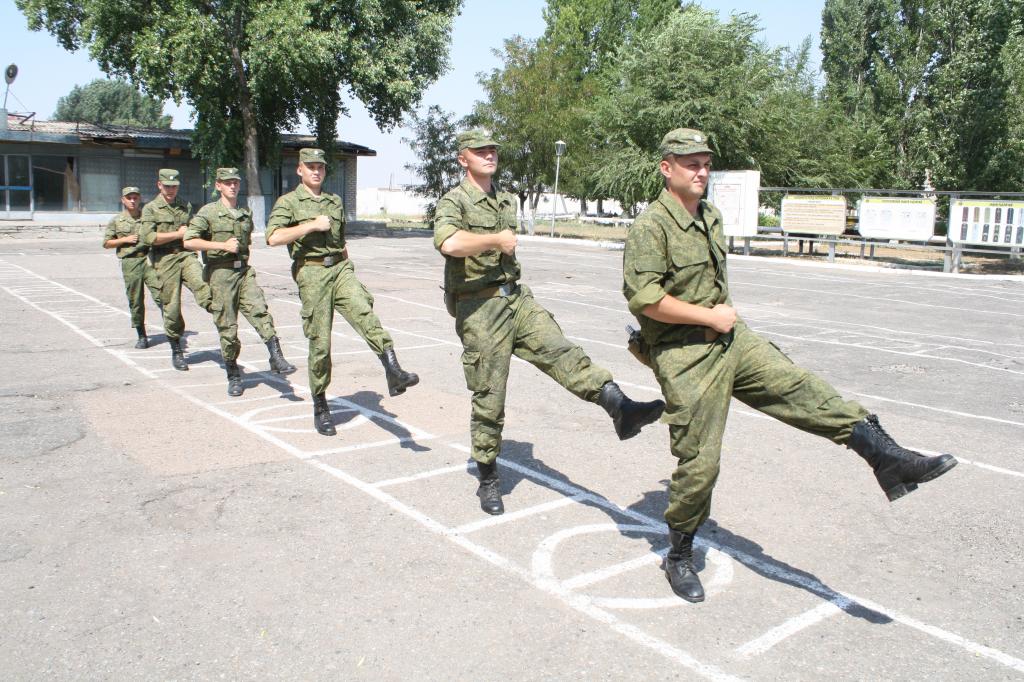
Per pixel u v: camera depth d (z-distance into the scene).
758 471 5.60
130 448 5.82
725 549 4.31
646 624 3.50
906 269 22.23
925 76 35.62
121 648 3.25
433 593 3.74
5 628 3.39
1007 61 31.81
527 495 5.04
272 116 31.56
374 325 5.67
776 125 29.98
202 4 26.30
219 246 7.15
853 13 40.28
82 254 22.30
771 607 3.67
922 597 3.80
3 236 27.80
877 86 37.22
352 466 5.52
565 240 31.20
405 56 30.45
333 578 3.87
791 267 23.19
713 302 3.64
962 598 3.79
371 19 28.56
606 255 25.73
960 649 3.34
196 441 6.02
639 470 5.57
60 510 4.65
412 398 7.44
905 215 22.17
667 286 3.62
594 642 3.34
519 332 4.60
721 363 3.60
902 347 10.69
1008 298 16.53
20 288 15.08
